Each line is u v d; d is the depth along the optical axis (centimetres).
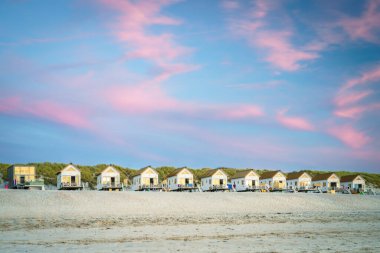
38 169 10862
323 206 6309
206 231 3347
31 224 3700
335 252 2397
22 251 2377
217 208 5541
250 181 9719
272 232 3328
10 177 7988
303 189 10194
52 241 2761
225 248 2500
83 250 2414
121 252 2355
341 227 3772
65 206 5009
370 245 2672
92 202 5347
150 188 8556
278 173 10106
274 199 6531
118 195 5909
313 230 3503
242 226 3750
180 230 3397
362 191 10294
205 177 9569
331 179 10625
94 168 12188
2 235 3047
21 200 5100
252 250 2436
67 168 7931
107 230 3366
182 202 5794
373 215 5241
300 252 2381
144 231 3319
